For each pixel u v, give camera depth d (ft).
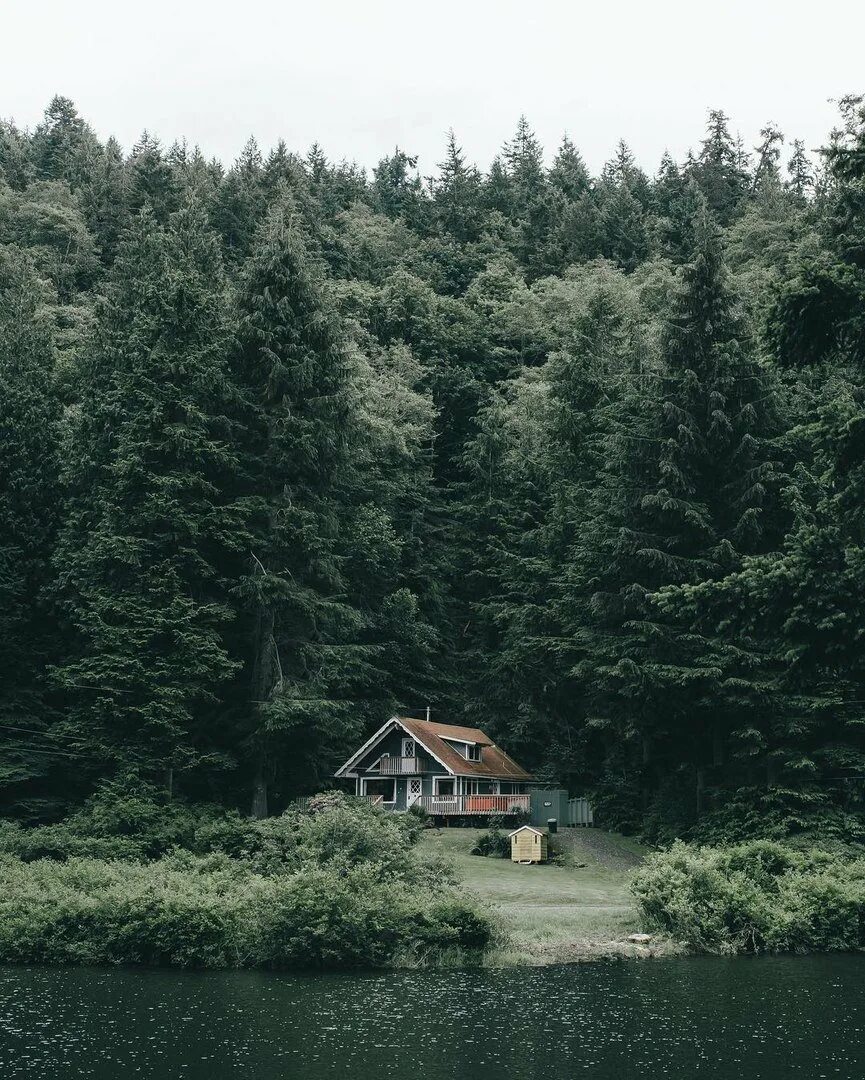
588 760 191.42
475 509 227.81
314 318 171.42
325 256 320.09
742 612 80.07
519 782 186.19
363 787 174.19
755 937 104.58
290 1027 68.44
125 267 201.67
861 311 70.49
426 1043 64.54
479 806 168.14
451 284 339.16
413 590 218.79
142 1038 65.31
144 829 136.56
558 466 201.87
